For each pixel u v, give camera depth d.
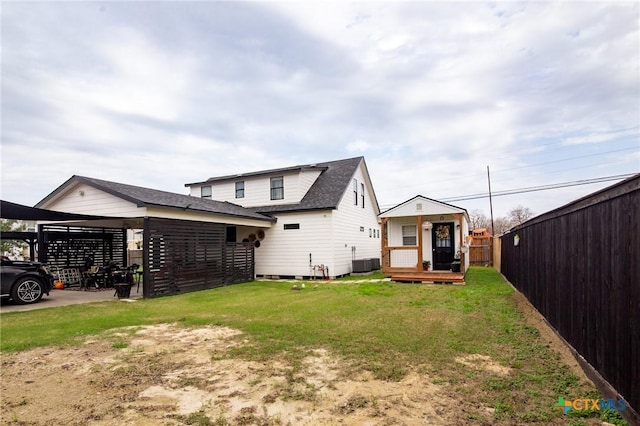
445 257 14.07
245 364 3.97
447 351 4.33
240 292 10.36
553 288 5.09
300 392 3.18
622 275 2.70
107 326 5.98
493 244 18.95
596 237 3.31
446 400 2.98
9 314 7.16
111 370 3.85
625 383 2.62
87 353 4.49
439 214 12.95
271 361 4.06
